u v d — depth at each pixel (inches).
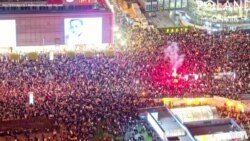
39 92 6574.8
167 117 6402.6
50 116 6254.9
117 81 6879.9
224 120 6387.8
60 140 6013.8
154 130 6240.2
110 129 6161.4
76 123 6190.9
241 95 6860.2
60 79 6865.2
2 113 6259.8
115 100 6510.8
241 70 7372.1
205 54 7716.5
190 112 6565.0
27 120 6225.4
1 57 7687.0
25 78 6855.3
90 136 6053.2
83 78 6904.5
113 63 7352.4
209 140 6176.2
